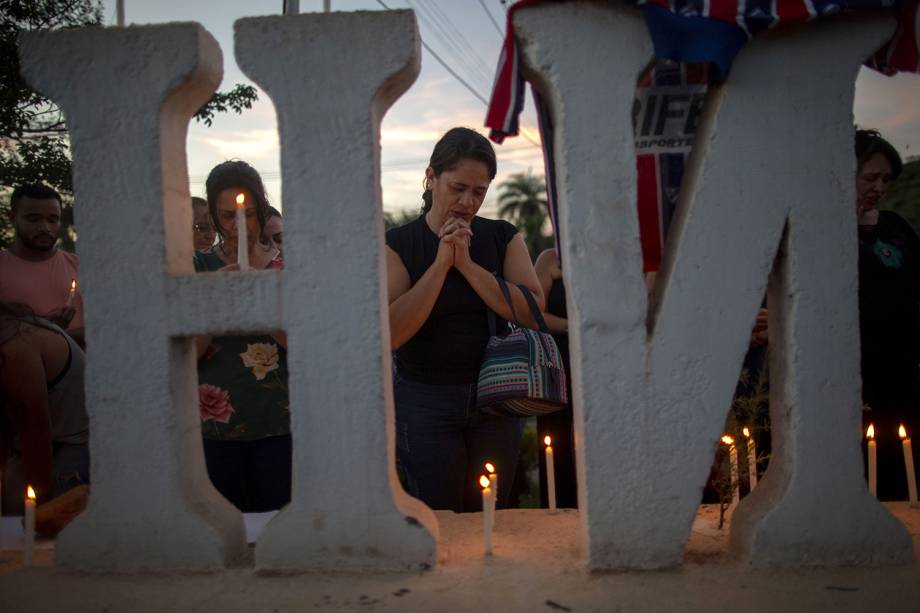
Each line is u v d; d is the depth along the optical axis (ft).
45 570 8.52
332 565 8.15
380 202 8.28
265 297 8.13
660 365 7.94
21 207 13.84
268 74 8.02
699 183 7.93
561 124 7.90
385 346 8.19
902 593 7.40
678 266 7.94
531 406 9.95
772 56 7.89
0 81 17.11
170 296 8.20
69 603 7.63
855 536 8.01
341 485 8.11
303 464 8.14
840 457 8.02
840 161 7.93
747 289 7.93
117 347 8.27
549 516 9.90
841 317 7.99
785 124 7.91
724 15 7.63
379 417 8.05
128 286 8.24
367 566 8.13
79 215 8.27
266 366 11.01
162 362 8.24
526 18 7.84
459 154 10.27
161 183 8.21
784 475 8.25
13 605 7.61
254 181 11.28
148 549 8.33
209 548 8.29
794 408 8.02
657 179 9.49
